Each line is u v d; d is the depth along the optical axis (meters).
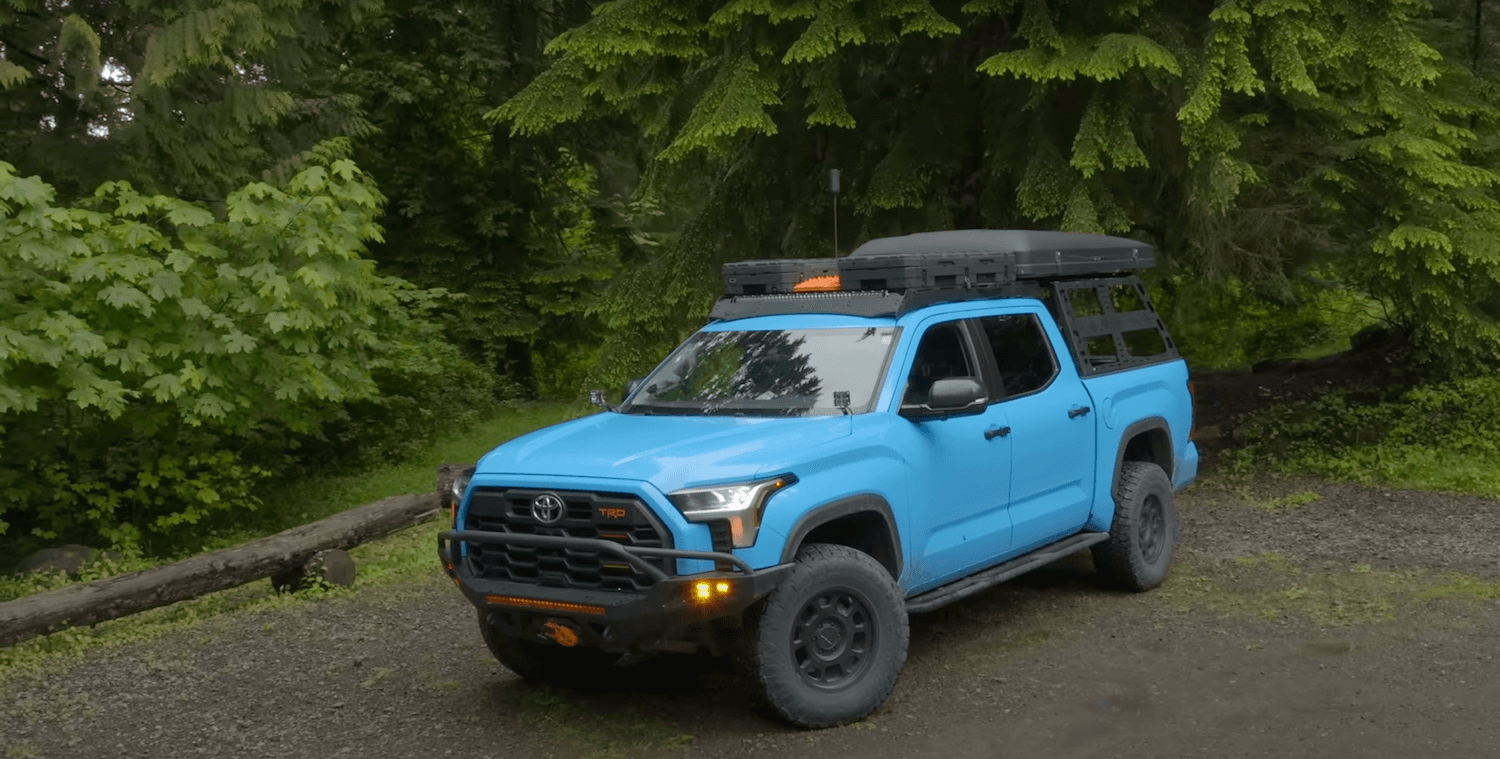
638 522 4.85
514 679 6.13
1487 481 10.21
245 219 10.28
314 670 6.43
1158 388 7.67
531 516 5.11
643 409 6.10
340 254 10.34
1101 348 7.42
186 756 5.21
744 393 5.91
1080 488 6.84
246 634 7.22
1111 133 10.26
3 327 8.73
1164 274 12.46
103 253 9.57
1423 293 10.74
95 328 9.60
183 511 11.56
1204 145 9.95
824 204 12.03
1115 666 5.92
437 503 9.76
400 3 20.28
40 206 8.96
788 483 5.03
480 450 15.95
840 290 6.29
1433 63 11.32
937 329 6.11
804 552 5.19
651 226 23.19
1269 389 14.45
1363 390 13.15
